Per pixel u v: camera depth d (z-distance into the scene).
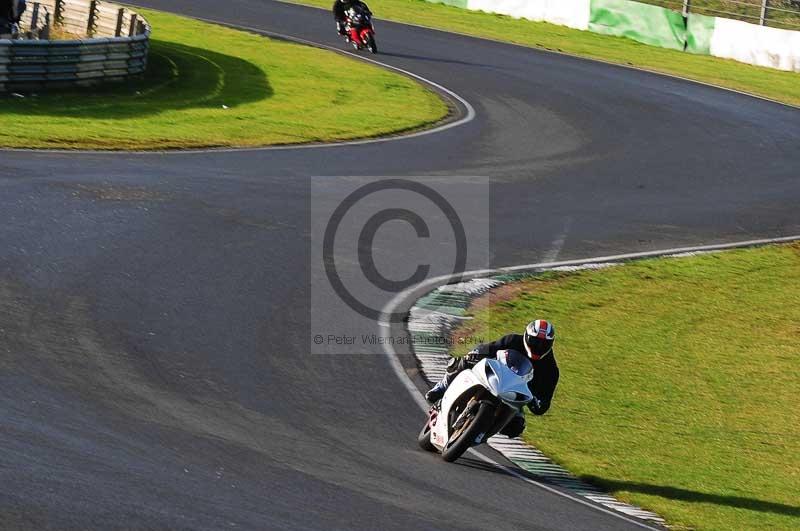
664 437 37.22
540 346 30.52
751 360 46.91
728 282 58.16
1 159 59.38
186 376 33.31
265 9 144.50
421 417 34.44
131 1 139.00
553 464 33.16
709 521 29.89
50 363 31.97
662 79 119.75
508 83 109.06
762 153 90.25
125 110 81.62
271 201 58.78
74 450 24.72
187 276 43.91
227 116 83.81
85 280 41.00
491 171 74.69
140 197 55.16
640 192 74.69
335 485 25.70
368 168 70.75
